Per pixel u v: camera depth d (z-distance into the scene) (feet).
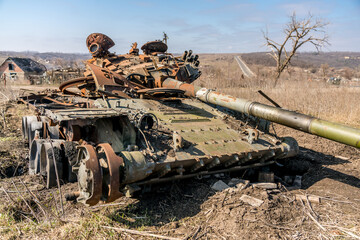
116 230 14.06
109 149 14.23
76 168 15.88
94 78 23.80
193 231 13.98
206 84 59.31
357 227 14.56
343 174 23.27
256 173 21.84
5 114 38.81
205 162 17.21
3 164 21.93
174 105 23.85
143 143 17.08
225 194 17.29
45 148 18.86
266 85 60.90
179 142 16.67
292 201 17.37
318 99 49.78
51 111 17.47
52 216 15.34
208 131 20.39
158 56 31.76
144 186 17.37
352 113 43.29
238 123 22.71
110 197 13.83
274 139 20.97
